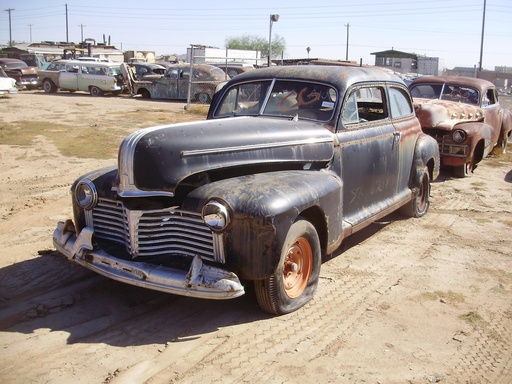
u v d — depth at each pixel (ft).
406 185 23.08
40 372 11.75
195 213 13.37
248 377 11.91
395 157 21.13
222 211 12.97
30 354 12.46
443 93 37.73
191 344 13.17
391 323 14.80
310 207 14.80
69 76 86.53
